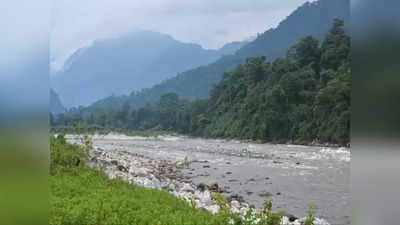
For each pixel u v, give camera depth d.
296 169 23.17
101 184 9.77
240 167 23.92
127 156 26.22
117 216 6.36
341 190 16.31
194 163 25.72
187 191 14.51
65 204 6.60
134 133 69.69
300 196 15.12
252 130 50.56
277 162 26.88
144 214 6.50
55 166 11.07
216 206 10.27
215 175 20.42
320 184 17.89
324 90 41.22
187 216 6.77
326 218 11.66
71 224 5.93
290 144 44.56
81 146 14.65
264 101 50.00
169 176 19.42
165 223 6.30
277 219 6.94
